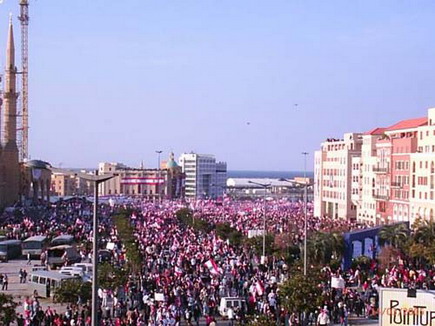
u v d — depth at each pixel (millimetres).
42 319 55562
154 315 56125
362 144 199875
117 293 66500
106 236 120625
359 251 105250
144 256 89062
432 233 105625
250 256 100500
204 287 68562
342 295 65562
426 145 157875
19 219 154125
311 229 132875
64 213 173125
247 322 50375
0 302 47000
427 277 76125
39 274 75438
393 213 172625
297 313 56656
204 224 139875
